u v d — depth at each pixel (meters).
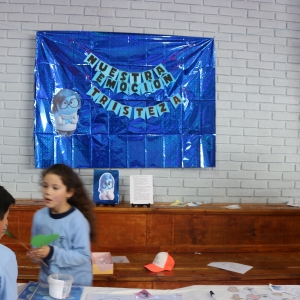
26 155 3.26
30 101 3.25
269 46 3.39
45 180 1.79
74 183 1.84
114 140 3.26
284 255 3.06
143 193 3.10
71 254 1.76
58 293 1.50
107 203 3.08
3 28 3.21
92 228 1.96
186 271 2.65
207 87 3.32
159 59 3.28
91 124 3.25
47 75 3.19
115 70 3.25
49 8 3.23
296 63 3.42
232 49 3.37
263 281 2.61
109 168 3.28
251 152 3.41
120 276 2.53
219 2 3.34
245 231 3.12
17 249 3.00
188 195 3.37
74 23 3.25
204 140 3.33
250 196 3.41
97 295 1.57
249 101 3.39
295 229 3.16
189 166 3.32
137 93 3.27
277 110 3.42
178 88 3.30
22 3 3.22
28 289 1.59
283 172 3.44
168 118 3.30
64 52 3.21
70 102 3.22
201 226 3.09
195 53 3.31
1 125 3.23
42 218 1.87
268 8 3.38
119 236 3.04
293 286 1.71
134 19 3.29
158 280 2.54
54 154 3.21
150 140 3.29
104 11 3.27
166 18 3.31
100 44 3.23
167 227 3.07
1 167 3.25
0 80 3.22
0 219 1.38
